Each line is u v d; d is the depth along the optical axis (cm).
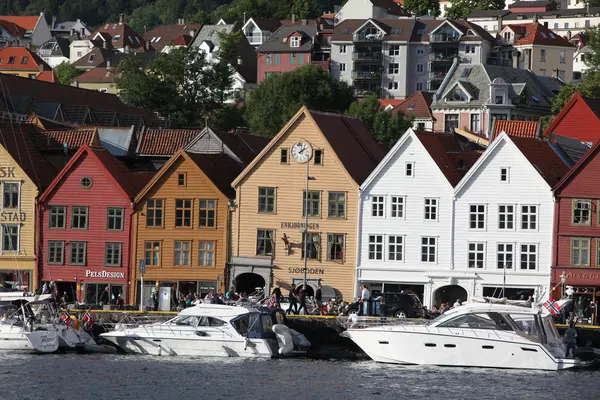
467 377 9694
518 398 8938
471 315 10144
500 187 12638
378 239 13012
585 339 10731
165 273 13475
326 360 10575
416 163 12912
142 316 11200
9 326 10762
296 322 10912
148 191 13550
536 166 12606
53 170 14325
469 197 12731
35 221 13775
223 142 14862
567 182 12425
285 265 13238
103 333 10862
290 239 13238
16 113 17200
